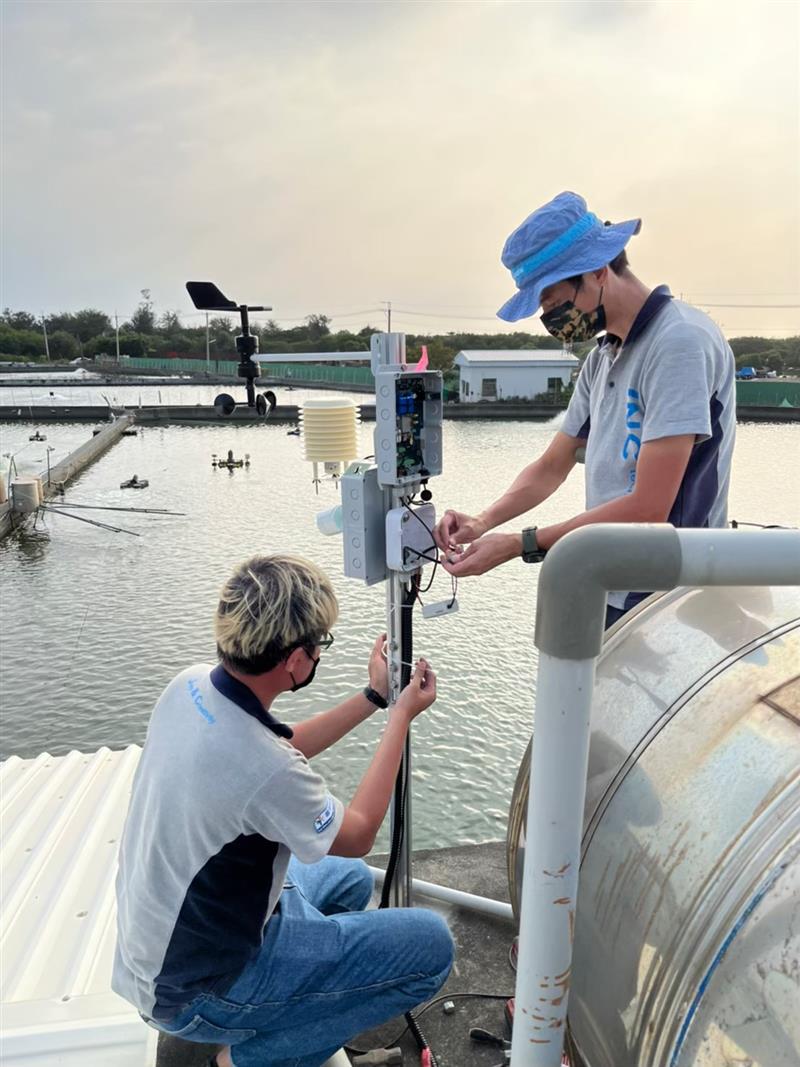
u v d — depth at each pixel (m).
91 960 2.15
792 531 0.78
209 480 32.34
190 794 1.26
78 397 69.38
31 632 14.75
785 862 0.84
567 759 0.83
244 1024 1.43
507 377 49.03
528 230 1.52
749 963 0.83
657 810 1.04
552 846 0.87
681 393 1.47
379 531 1.70
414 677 1.67
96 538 22.62
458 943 2.05
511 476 28.09
